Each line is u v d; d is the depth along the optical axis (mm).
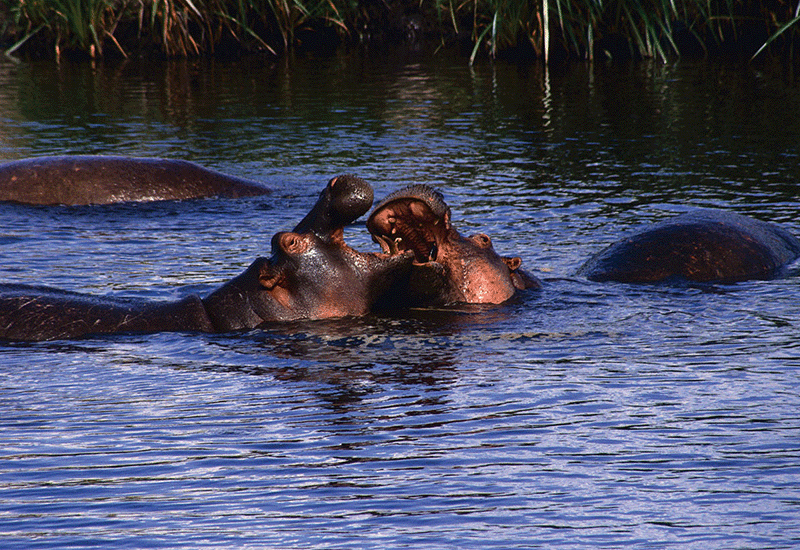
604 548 6285
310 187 20219
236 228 16938
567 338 10984
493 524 6613
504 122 27391
